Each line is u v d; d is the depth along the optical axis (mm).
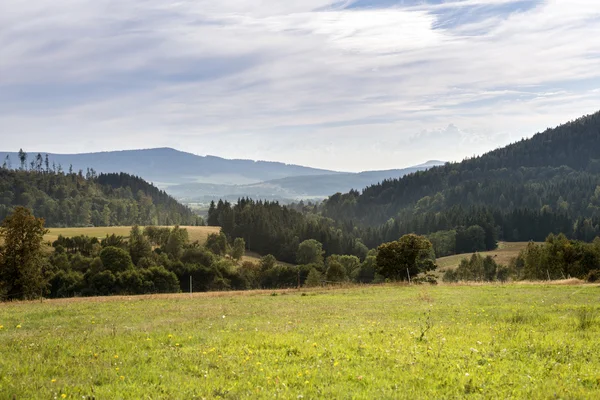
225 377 10016
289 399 8484
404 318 20172
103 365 11188
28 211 50219
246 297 36688
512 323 17562
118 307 28234
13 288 50062
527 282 45031
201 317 21656
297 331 15977
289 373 10234
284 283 118375
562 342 13117
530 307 23328
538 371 10297
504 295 31016
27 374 10461
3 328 19047
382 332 15477
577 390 8930
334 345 12945
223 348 12953
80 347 13477
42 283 51781
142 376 10125
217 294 40531
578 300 26859
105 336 15617
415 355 11727
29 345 14094
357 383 9492
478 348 12625
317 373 10188
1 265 49094
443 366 10711
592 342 13148
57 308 27781
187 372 10539
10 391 9125
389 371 10359
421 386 9305
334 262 105125
